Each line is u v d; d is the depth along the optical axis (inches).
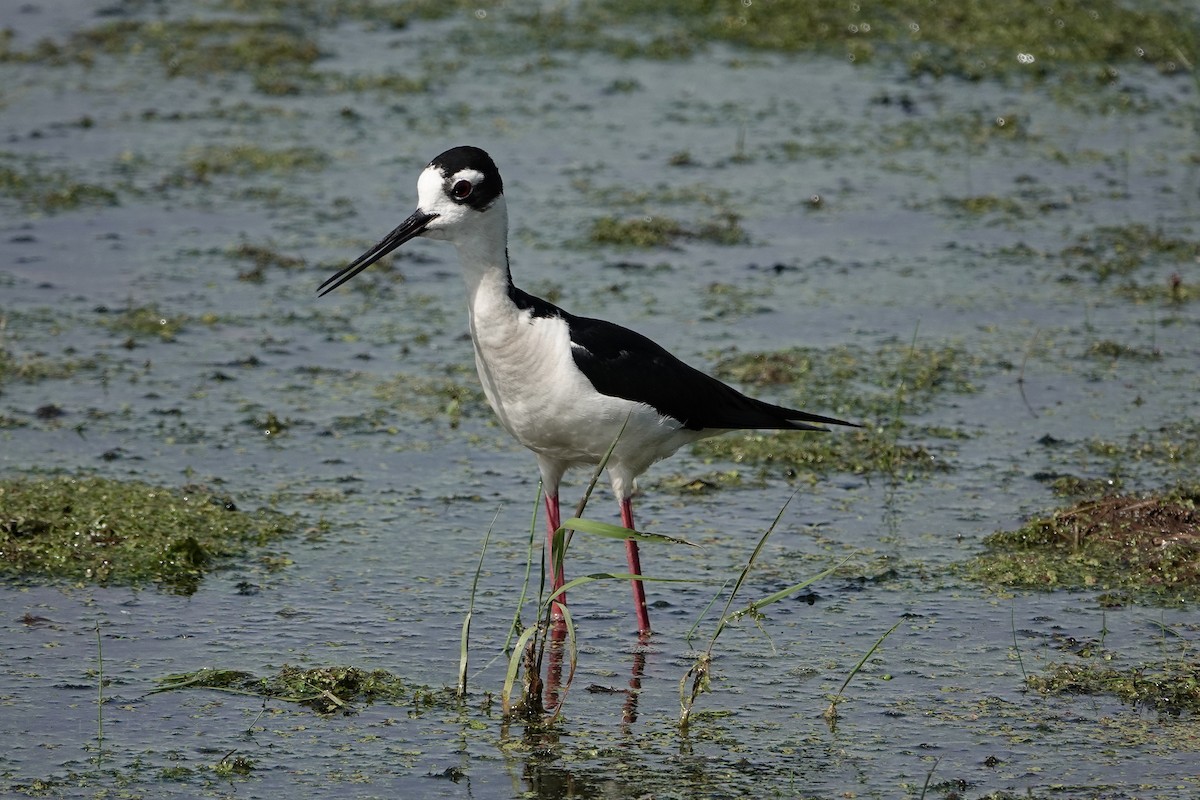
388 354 552.4
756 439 490.0
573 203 687.1
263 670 345.7
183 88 821.9
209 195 689.0
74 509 417.1
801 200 698.2
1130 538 413.7
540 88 834.8
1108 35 903.1
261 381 524.1
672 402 378.0
